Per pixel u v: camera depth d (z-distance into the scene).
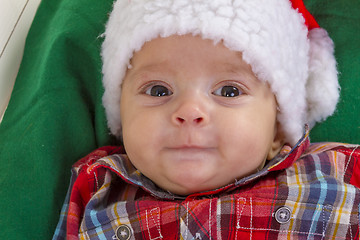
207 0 0.92
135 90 0.99
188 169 0.93
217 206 0.95
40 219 1.05
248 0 0.94
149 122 0.95
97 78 1.17
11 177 1.07
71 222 1.01
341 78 1.16
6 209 1.04
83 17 1.18
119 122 1.14
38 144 1.08
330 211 0.95
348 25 1.20
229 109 0.93
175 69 0.93
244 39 0.92
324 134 1.17
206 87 0.94
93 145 1.15
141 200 1.01
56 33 1.16
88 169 1.00
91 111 1.19
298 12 1.08
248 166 0.96
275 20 0.97
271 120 0.99
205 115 0.91
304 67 1.07
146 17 0.94
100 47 1.16
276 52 0.96
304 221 0.95
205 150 0.93
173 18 0.92
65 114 1.12
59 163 1.09
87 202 1.04
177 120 0.92
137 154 0.97
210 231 0.94
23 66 1.19
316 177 0.99
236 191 1.00
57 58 1.14
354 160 1.03
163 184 1.00
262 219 0.94
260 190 0.97
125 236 0.97
